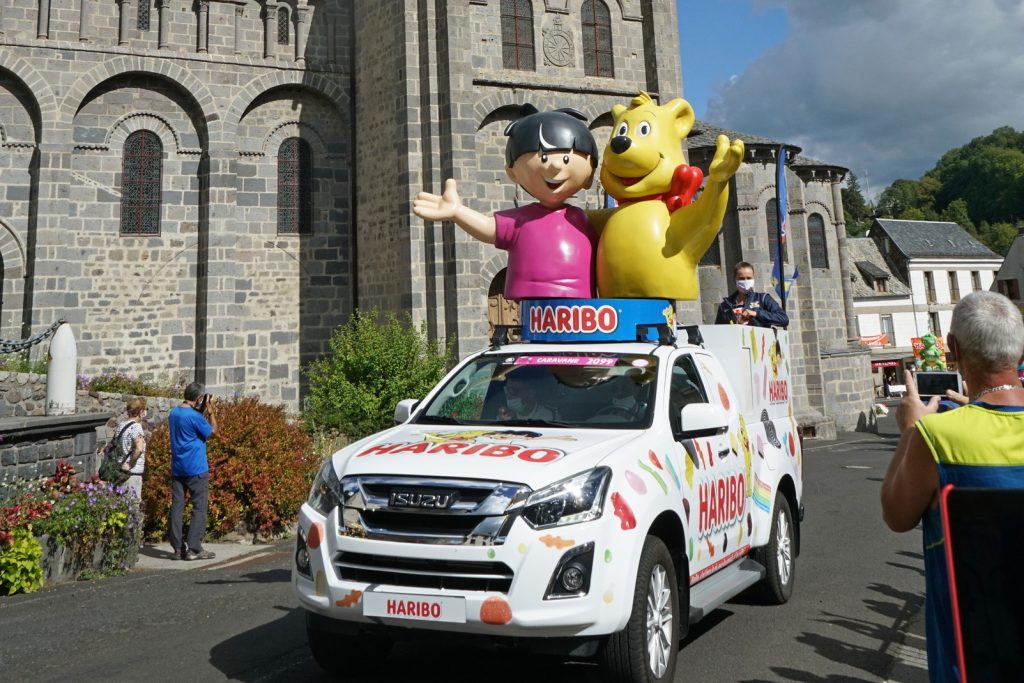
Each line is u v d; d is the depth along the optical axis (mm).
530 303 6633
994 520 2303
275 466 11008
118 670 5352
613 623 4027
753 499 6457
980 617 2285
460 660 5344
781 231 18234
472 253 18219
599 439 4688
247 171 21031
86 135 19719
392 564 4148
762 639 5914
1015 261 57312
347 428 15242
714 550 5480
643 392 5230
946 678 2715
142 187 20188
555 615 3906
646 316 6395
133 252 19938
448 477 4152
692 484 5109
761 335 7410
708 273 25234
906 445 2912
